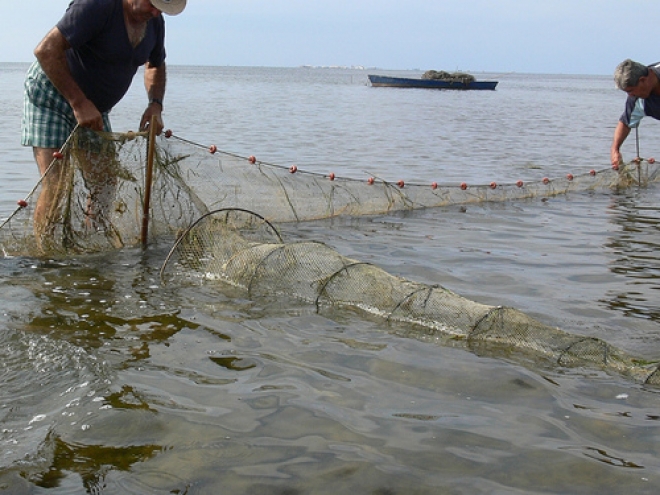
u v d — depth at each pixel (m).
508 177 12.05
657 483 2.92
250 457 3.03
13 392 3.59
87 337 4.31
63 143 6.20
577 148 16.94
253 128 19.28
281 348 4.23
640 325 4.78
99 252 6.30
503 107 37.75
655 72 7.35
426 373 3.93
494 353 4.24
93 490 2.79
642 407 3.60
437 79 64.19
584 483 2.92
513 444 3.20
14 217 6.02
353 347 4.28
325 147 15.34
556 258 6.55
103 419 3.32
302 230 7.53
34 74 6.05
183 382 3.74
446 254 6.61
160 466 2.95
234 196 7.40
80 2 5.64
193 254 5.86
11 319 4.55
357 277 5.17
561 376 3.94
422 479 2.91
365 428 3.30
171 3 5.77
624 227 8.00
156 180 6.63
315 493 2.79
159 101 6.71
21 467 2.94
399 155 14.47
